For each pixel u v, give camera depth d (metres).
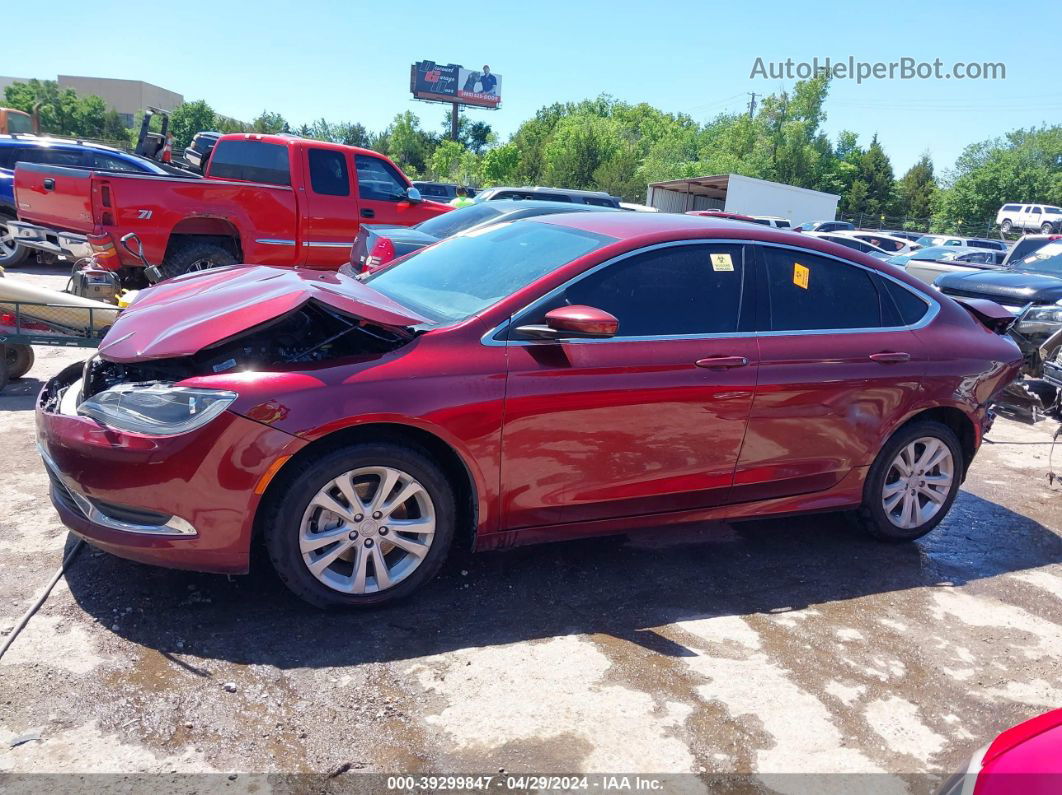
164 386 3.07
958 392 4.38
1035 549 4.68
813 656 3.32
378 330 3.42
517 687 2.94
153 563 3.07
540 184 58.00
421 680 2.93
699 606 3.64
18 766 2.37
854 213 67.00
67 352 7.27
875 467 4.34
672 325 3.70
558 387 3.38
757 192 36.28
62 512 3.19
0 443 4.86
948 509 4.60
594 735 2.72
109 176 8.15
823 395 3.98
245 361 3.53
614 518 3.71
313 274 4.18
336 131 95.06
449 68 100.50
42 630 3.02
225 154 10.10
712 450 3.80
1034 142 59.72
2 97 94.94
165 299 3.79
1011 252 11.27
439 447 3.39
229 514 3.01
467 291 3.75
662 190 41.47
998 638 3.62
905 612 3.78
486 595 3.56
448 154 72.19
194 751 2.50
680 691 3.00
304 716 2.69
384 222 10.26
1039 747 1.69
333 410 3.04
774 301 3.97
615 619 3.46
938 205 66.31
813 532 4.62
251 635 3.11
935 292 4.56
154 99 100.25
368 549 3.26
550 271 3.59
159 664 2.89
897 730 2.90
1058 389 5.89
